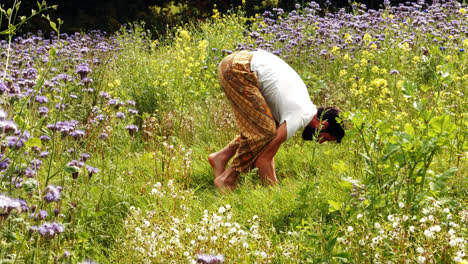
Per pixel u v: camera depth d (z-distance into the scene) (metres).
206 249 2.90
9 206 2.29
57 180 3.99
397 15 10.62
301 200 3.72
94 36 13.72
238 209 3.85
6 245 2.71
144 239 3.10
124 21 17.77
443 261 2.67
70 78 5.38
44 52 8.16
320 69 8.34
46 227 2.70
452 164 4.04
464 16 9.65
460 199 3.38
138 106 6.98
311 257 2.91
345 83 7.00
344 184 3.37
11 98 3.47
